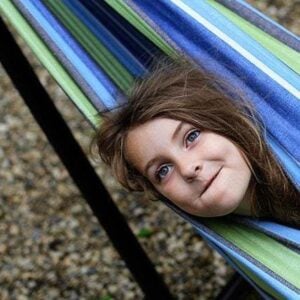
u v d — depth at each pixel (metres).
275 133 1.06
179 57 1.12
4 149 2.18
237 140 1.00
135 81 1.15
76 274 1.78
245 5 1.21
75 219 1.92
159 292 1.37
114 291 1.71
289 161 1.05
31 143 2.18
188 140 0.99
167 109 1.00
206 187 0.98
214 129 0.99
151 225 1.83
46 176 2.06
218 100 1.02
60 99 2.30
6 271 1.82
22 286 1.78
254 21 1.20
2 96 2.37
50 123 1.25
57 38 1.22
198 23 1.15
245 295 1.34
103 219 1.31
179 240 1.77
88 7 1.20
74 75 1.20
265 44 1.16
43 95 1.24
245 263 0.99
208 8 1.17
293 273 0.97
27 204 1.99
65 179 2.04
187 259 1.73
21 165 2.12
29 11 1.22
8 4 1.23
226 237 1.03
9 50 1.21
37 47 1.21
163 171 1.00
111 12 1.17
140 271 1.35
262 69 1.10
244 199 1.03
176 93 1.02
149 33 1.14
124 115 1.02
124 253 1.34
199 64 1.13
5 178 2.08
